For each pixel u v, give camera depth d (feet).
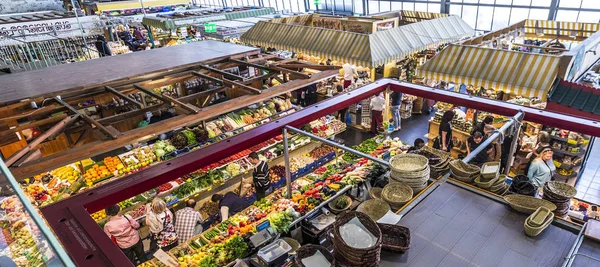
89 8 57.62
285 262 10.05
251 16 47.39
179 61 19.57
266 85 27.30
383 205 7.67
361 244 5.73
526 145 20.35
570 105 20.06
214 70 18.37
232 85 16.46
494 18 40.57
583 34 32.22
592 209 12.75
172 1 61.21
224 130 22.29
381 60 28.81
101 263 4.98
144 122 20.53
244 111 24.09
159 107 14.56
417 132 30.58
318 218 12.94
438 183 7.86
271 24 38.73
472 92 30.94
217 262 12.19
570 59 20.61
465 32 36.83
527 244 6.06
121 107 19.84
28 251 3.73
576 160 20.12
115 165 18.88
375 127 30.50
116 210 15.34
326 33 32.65
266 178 18.52
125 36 52.95
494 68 23.16
